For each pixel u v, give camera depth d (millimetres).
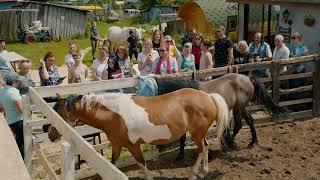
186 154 7992
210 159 7711
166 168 7418
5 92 6715
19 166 5094
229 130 7852
